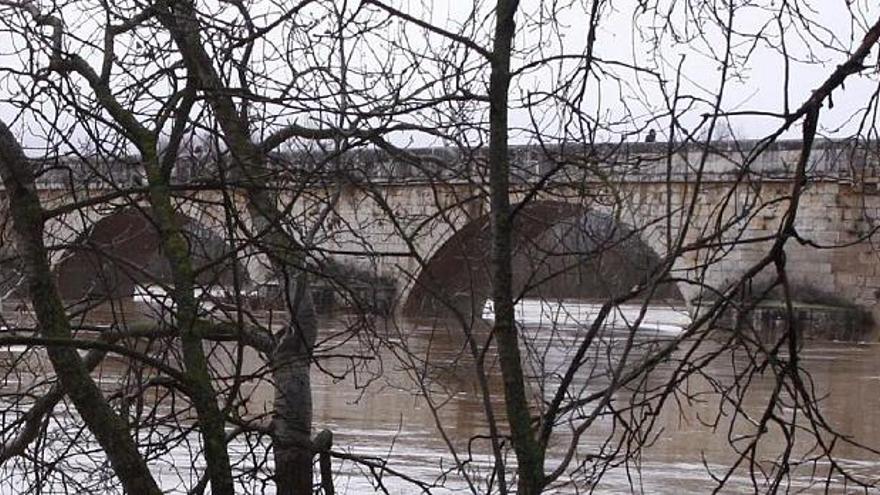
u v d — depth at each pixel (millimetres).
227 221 7926
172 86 8492
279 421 9773
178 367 9219
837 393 34156
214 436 7062
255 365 25609
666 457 23156
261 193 8586
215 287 9898
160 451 12109
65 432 12508
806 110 6332
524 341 9008
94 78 7883
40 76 8023
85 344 6758
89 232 9102
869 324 51969
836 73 6312
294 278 9336
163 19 7703
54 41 8211
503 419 21344
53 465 9547
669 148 6941
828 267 52875
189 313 7172
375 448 23266
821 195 52594
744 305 6746
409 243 7840
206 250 8875
